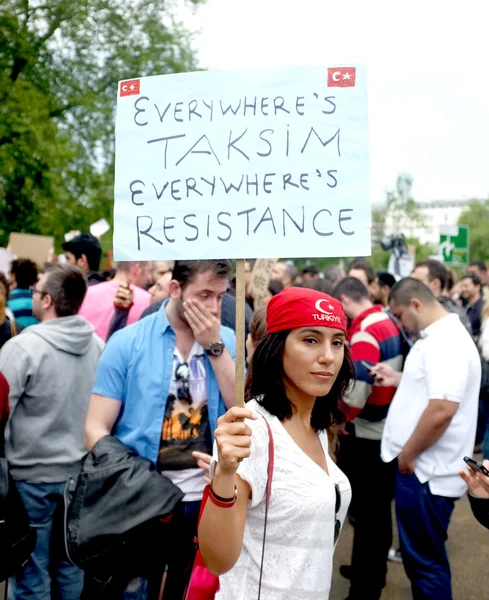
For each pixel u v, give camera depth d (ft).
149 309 11.44
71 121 56.03
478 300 28.91
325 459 6.10
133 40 53.78
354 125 5.75
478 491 6.73
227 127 5.88
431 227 247.70
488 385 13.08
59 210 53.62
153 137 6.04
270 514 5.41
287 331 5.71
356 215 5.70
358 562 11.89
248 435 4.99
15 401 9.68
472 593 12.79
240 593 5.43
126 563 7.34
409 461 9.83
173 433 8.02
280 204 5.77
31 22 48.24
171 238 5.93
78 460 10.29
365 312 12.96
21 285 16.65
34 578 9.92
